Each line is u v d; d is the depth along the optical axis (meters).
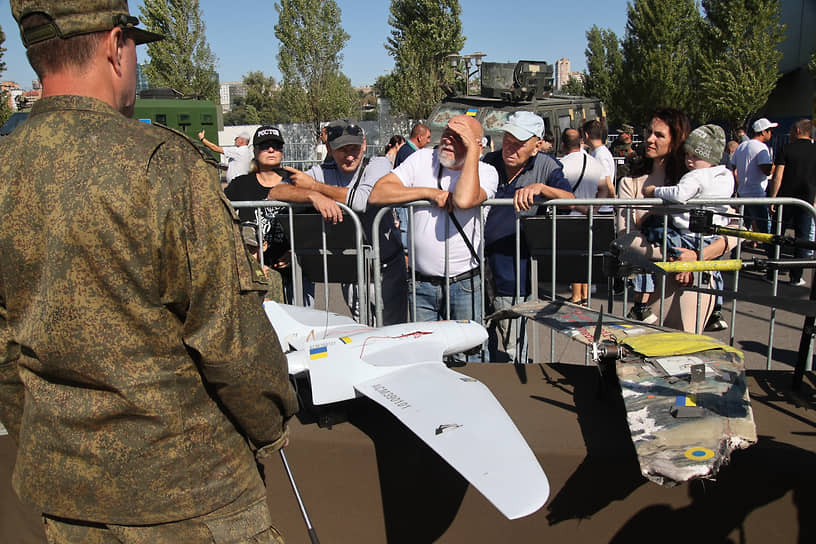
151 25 26.14
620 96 31.98
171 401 1.27
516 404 2.33
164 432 1.27
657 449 1.72
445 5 24.19
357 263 3.50
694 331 3.42
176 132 1.31
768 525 1.90
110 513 1.29
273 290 3.47
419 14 24.58
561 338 5.40
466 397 1.90
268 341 1.35
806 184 6.54
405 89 24.30
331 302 6.61
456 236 3.27
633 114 31.31
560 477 1.97
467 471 1.53
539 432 2.08
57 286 1.21
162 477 1.28
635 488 1.94
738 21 21.23
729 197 3.26
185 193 1.24
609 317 2.60
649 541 1.97
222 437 1.37
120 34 1.32
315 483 2.13
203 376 1.33
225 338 1.26
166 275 1.25
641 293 3.43
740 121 22.06
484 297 3.46
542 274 3.41
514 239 3.46
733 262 2.05
